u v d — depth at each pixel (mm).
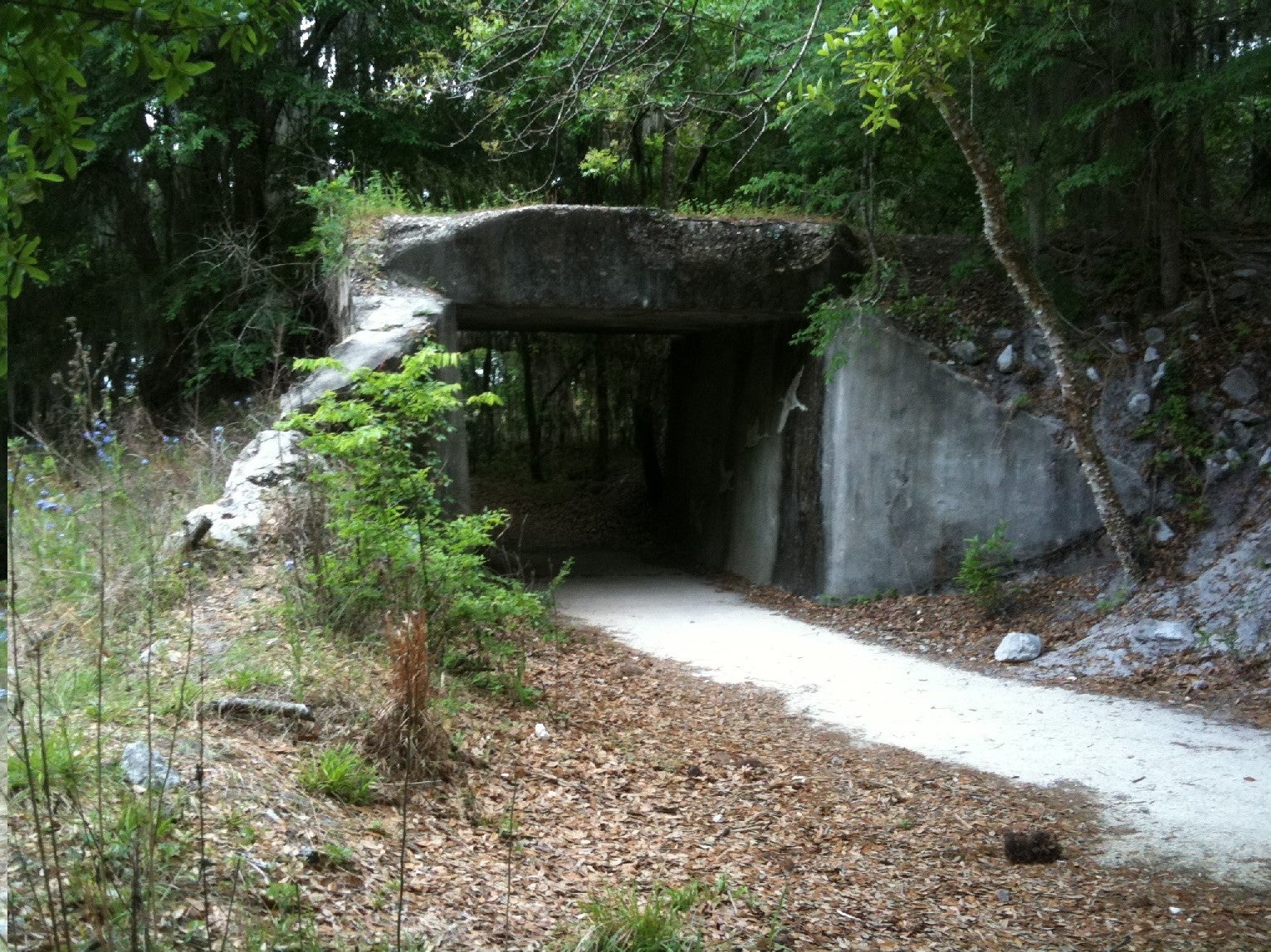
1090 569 12273
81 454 9852
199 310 19203
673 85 11797
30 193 2799
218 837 4234
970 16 7879
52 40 3014
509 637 9703
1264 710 8734
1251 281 13102
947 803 6906
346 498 7766
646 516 22766
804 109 12984
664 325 16859
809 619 13203
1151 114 11867
